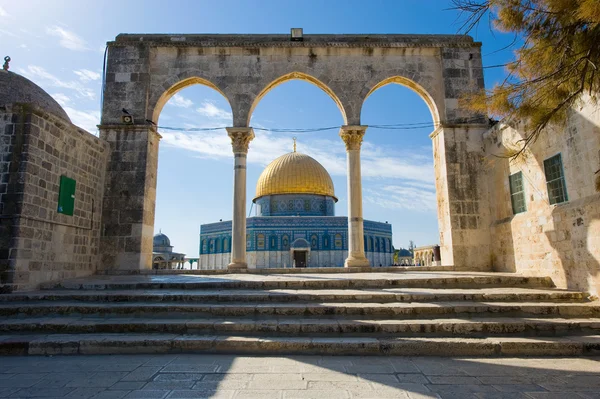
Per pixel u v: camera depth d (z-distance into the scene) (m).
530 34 6.64
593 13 5.21
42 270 11.24
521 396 4.77
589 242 9.66
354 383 5.26
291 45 16.45
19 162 10.65
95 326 7.71
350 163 15.89
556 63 6.48
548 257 11.40
